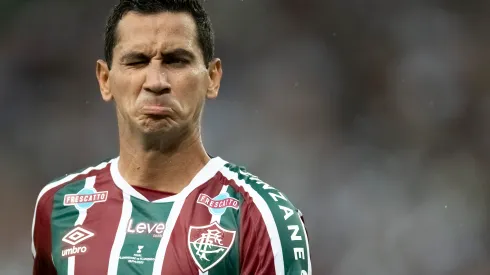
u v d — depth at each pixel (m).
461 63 62.78
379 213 53.03
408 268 49.16
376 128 60.91
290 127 60.19
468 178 56.50
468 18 64.19
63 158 55.91
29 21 60.41
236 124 58.94
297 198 55.47
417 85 62.22
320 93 62.00
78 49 60.25
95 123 57.47
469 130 60.44
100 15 61.00
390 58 63.19
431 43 63.62
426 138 60.00
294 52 62.94
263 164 57.12
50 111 58.03
